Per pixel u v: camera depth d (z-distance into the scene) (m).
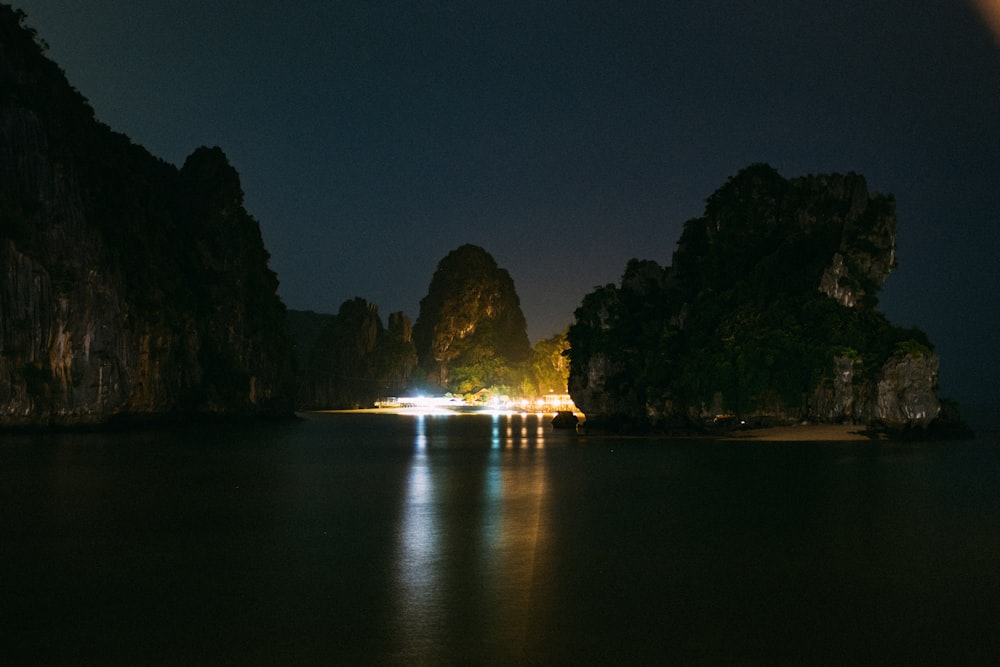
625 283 117.25
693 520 36.25
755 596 23.80
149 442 84.19
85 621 21.41
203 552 29.66
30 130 89.56
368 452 76.44
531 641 19.91
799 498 42.75
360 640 19.95
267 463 64.38
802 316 91.06
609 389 109.44
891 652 19.31
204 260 131.75
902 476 52.47
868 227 96.88
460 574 26.33
